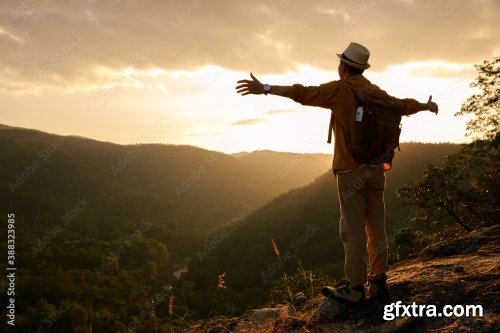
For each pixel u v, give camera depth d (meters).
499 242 3.85
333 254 65.94
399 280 3.30
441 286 2.96
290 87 2.78
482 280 2.92
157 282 84.31
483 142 21.47
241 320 3.45
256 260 78.19
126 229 133.38
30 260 81.88
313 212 91.19
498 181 20.95
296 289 3.95
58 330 47.84
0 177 157.50
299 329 2.94
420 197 22.44
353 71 2.99
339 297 2.91
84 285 69.94
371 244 3.02
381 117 2.75
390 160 2.89
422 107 3.00
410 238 19.50
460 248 3.97
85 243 104.81
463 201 21.41
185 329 3.54
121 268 98.19
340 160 2.89
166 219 157.62
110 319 47.91
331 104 2.83
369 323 2.73
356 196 2.89
